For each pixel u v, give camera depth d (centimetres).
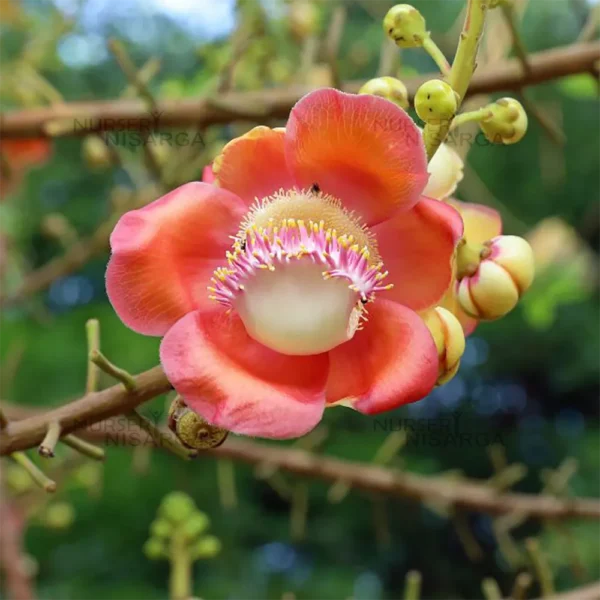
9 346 123
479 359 181
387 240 29
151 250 28
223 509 157
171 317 28
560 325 168
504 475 53
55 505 69
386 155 27
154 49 148
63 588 141
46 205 141
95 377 30
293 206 28
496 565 185
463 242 29
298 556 171
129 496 139
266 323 27
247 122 46
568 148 160
